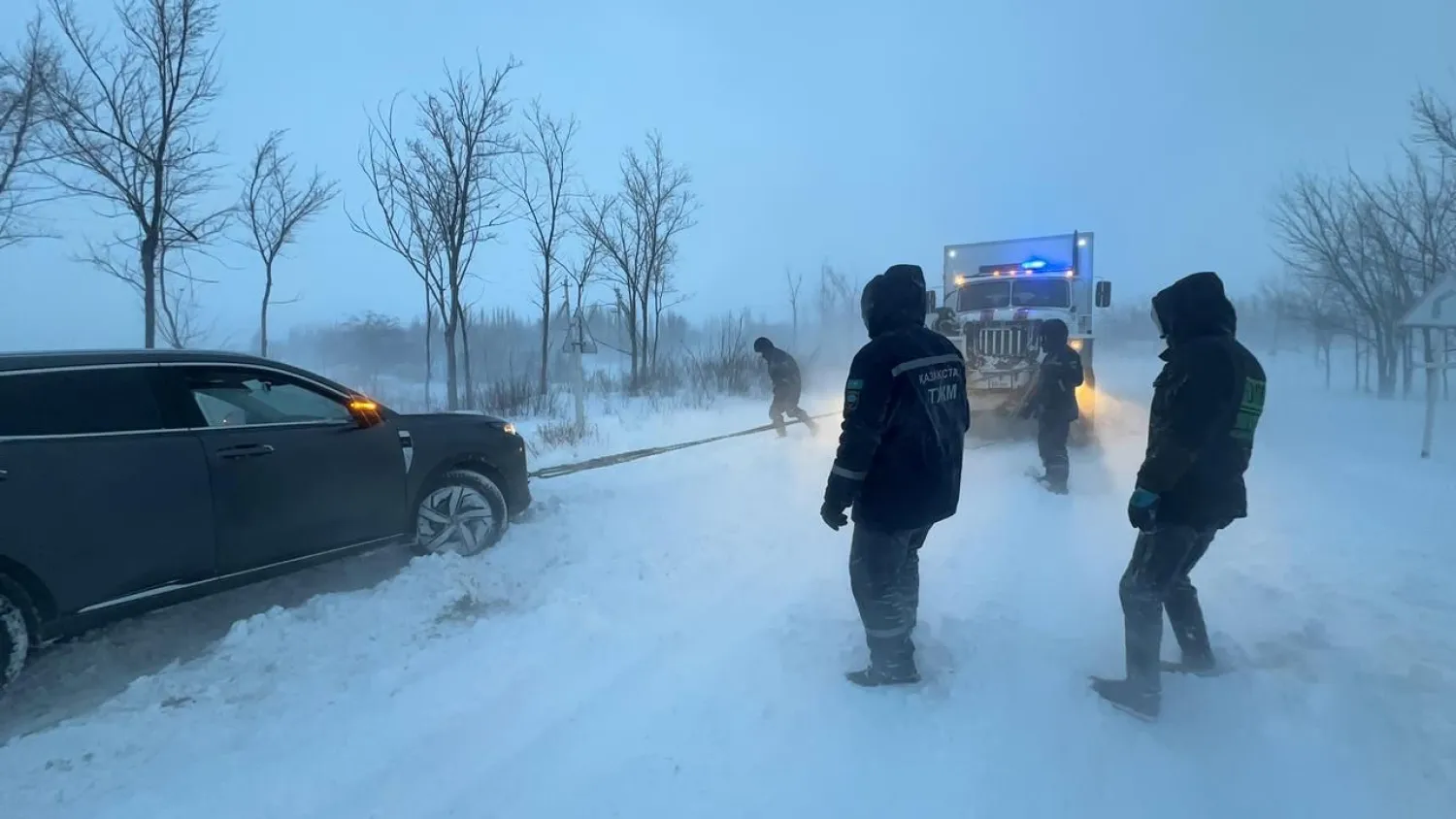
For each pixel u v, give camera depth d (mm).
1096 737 3338
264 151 16391
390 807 2936
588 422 15039
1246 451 3566
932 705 3598
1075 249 13406
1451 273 9656
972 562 5715
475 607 4902
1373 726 3393
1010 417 11344
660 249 22297
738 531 6703
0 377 3871
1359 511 7164
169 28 11609
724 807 2889
